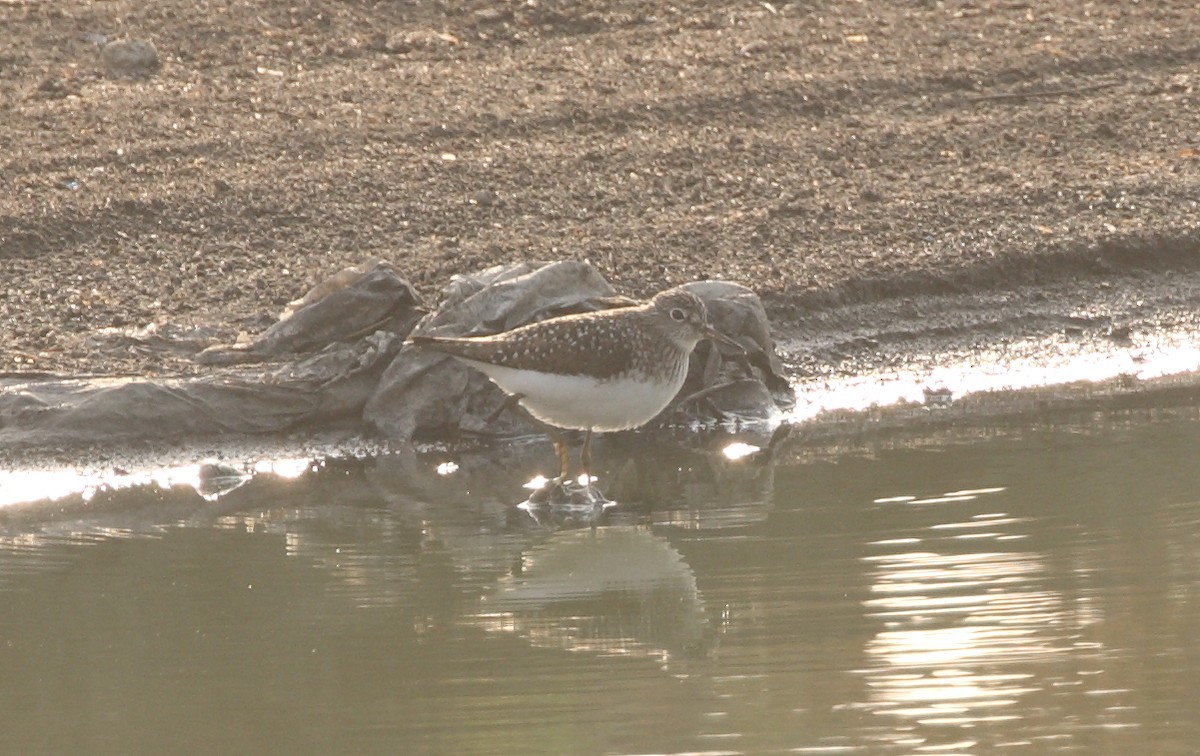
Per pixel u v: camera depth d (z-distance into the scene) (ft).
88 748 26.58
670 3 81.56
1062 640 29.96
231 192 59.62
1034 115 70.69
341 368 47.14
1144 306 57.47
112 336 49.47
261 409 46.06
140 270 54.54
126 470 43.68
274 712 27.94
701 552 35.88
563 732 26.91
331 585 34.71
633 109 68.90
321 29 76.89
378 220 58.44
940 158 66.54
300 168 62.18
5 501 41.52
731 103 70.08
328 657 30.55
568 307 46.80
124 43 72.23
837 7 81.97
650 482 42.24
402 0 79.77
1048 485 39.63
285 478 43.45
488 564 36.06
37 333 49.73
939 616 31.24
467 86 71.20
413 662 30.25
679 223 59.31
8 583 34.86
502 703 28.19
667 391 40.60
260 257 55.62
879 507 38.47
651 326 40.09
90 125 65.72
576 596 33.76
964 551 34.94
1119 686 27.94
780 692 28.30
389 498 41.45
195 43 74.90
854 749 26.02
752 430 47.21
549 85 71.41
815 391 50.83
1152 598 31.73
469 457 45.32
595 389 39.42
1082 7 82.53
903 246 58.95
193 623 32.42
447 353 40.42
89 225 57.11
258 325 50.57
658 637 31.14
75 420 44.86
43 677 29.66
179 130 65.36
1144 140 68.59
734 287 50.03
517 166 63.36
